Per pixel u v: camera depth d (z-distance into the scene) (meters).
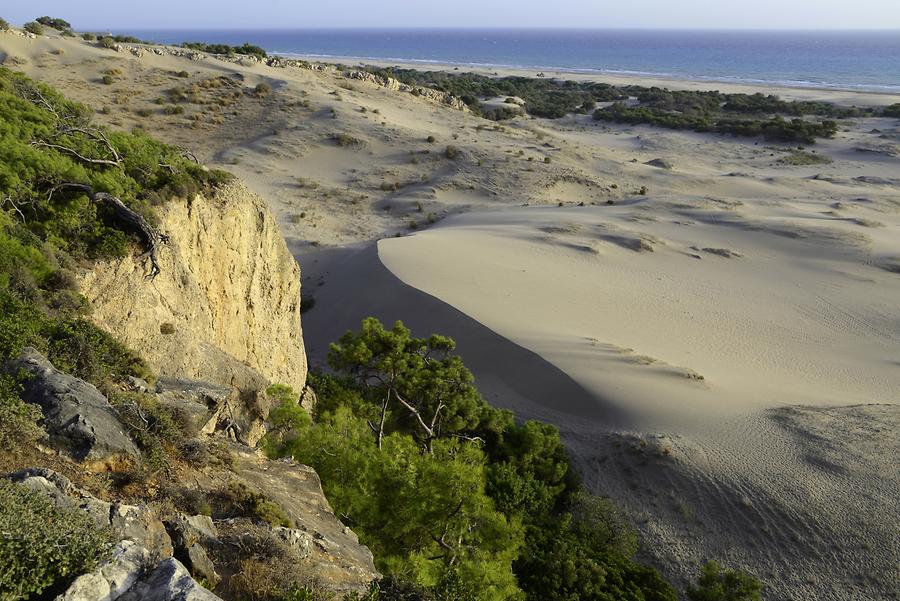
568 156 98.25
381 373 27.56
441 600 10.49
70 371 11.99
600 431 32.16
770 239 64.81
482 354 40.41
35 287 14.88
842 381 39.53
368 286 50.56
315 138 92.12
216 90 101.25
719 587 21.97
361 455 17.11
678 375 36.88
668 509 26.78
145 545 8.19
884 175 95.25
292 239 65.12
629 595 21.39
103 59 100.19
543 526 25.31
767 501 26.00
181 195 21.86
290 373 28.66
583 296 50.28
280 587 8.75
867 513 24.95
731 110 149.88
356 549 11.59
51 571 6.84
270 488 12.20
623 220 70.00
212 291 23.09
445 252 55.91
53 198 18.81
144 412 11.49
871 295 53.50
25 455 9.10
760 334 46.19
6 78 26.73
